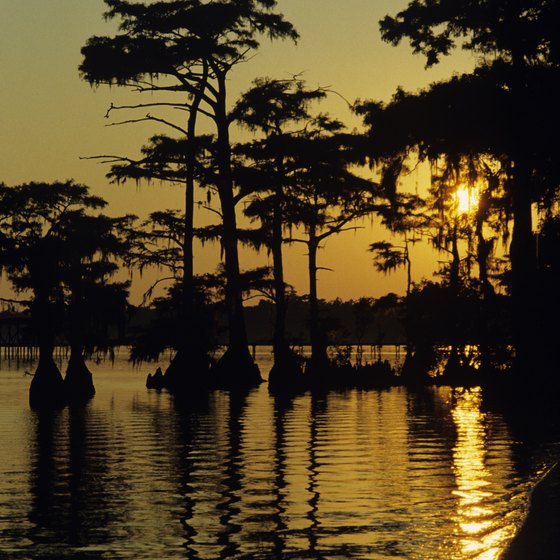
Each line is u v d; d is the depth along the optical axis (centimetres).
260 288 7981
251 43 7938
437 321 7081
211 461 2953
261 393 6812
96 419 4703
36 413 5194
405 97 5250
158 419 4628
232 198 8094
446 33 5650
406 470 2705
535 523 1905
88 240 7006
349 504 2208
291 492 2369
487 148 5106
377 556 1745
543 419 4212
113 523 2028
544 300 4859
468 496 2284
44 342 6338
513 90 4841
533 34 4841
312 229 8688
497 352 5469
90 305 6906
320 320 8069
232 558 1745
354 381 7238
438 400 5656
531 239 5066
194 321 7775
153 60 7625
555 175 4662
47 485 2512
